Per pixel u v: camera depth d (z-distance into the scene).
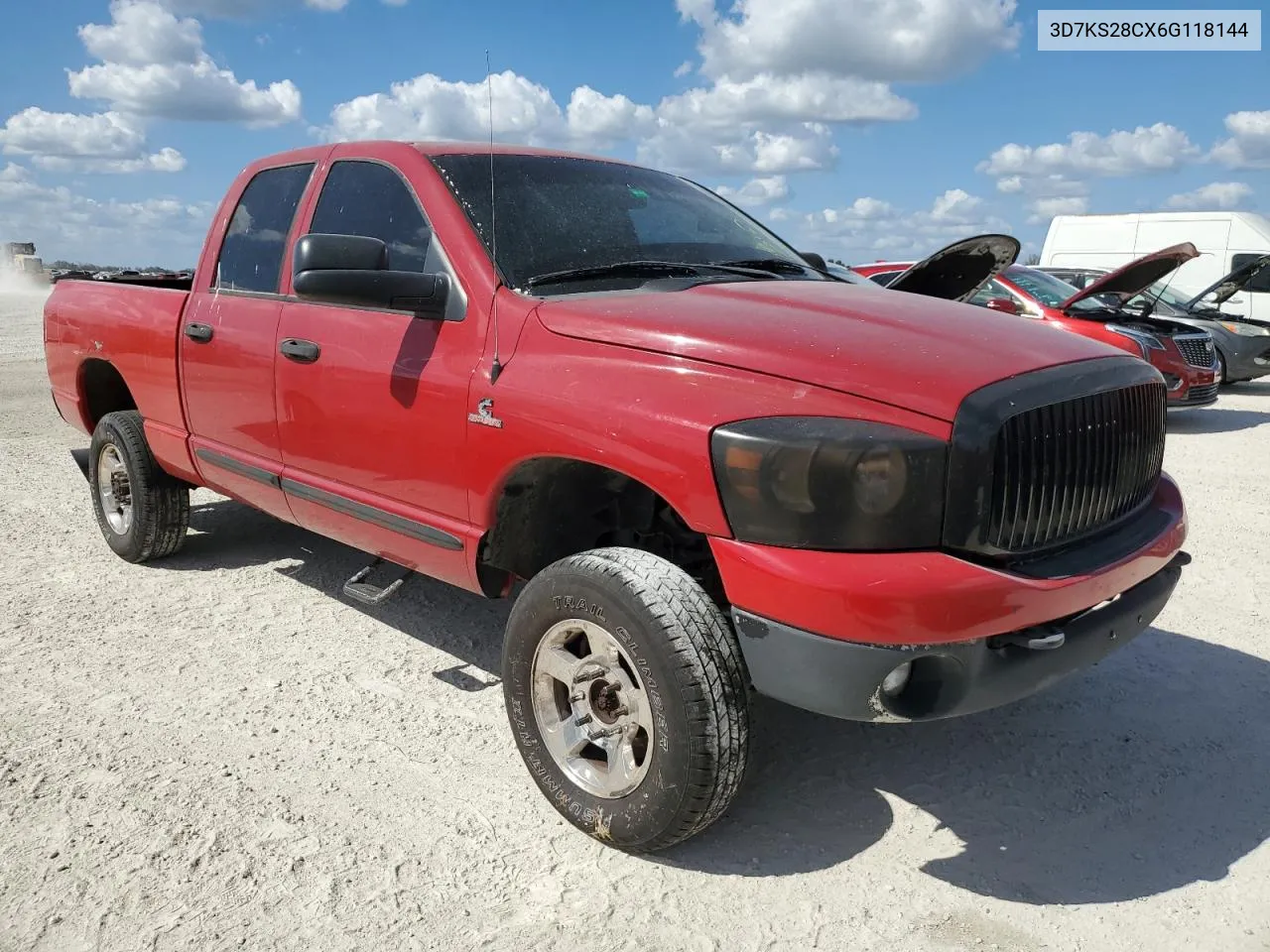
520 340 3.01
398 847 2.82
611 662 2.74
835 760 3.34
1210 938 2.45
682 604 2.56
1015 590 2.37
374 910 2.55
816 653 2.37
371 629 4.45
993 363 2.54
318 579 5.12
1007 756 3.36
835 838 2.89
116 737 3.43
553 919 2.52
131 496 5.15
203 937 2.44
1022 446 2.43
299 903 2.57
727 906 2.58
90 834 2.85
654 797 2.62
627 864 2.76
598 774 2.85
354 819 2.96
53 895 2.59
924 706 2.47
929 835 2.90
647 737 2.66
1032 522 2.50
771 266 3.75
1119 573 2.64
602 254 3.46
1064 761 3.32
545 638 2.88
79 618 4.55
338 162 3.94
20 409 10.95
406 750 3.38
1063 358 2.69
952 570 2.33
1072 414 2.58
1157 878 2.70
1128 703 3.74
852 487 2.34
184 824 2.91
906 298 3.17
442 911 2.55
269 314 4.01
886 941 2.44
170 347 4.60
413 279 3.18
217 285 4.43
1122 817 2.99
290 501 4.05
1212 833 2.91
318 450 3.79
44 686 3.82
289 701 3.73
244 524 6.14
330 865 2.73
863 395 2.43
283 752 3.35
